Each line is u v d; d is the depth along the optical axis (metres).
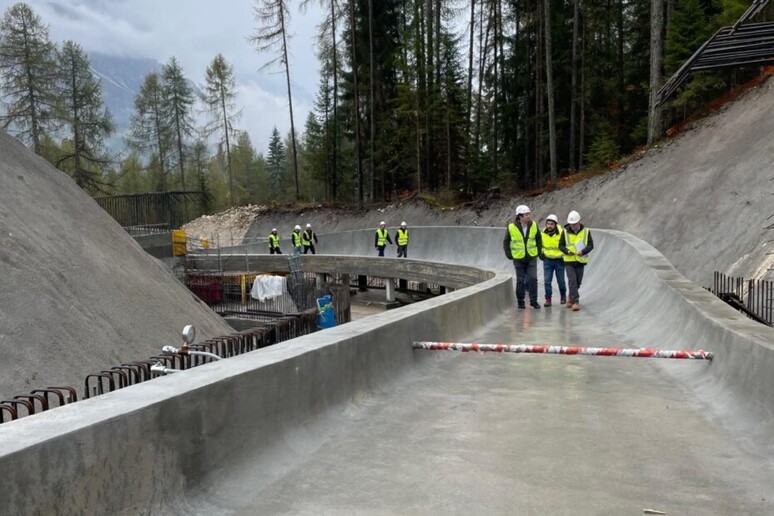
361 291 33.25
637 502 3.82
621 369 7.66
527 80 42.38
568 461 4.54
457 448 4.85
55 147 60.66
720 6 27.52
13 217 9.89
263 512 3.71
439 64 42.72
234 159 85.44
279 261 31.86
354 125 51.72
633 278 12.90
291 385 4.85
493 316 11.90
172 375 4.07
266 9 50.97
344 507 3.79
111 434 3.06
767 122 20.97
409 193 48.31
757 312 12.03
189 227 55.31
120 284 11.02
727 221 19.08
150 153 74.38
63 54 56.59
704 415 5.66
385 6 48.19
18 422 2.95
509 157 46.12
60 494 2.74
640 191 24.52
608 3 43.25
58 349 8.16
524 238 13.42
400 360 7.21
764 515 3.63
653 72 26.83
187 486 3.61
